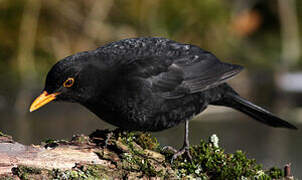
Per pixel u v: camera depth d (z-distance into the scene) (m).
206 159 7.25
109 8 15.50
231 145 12.51
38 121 12.98
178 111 7.91
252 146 12.56
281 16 19.11
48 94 7.36
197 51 8.36
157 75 7.64
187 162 7.37
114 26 15.32
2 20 14.37
